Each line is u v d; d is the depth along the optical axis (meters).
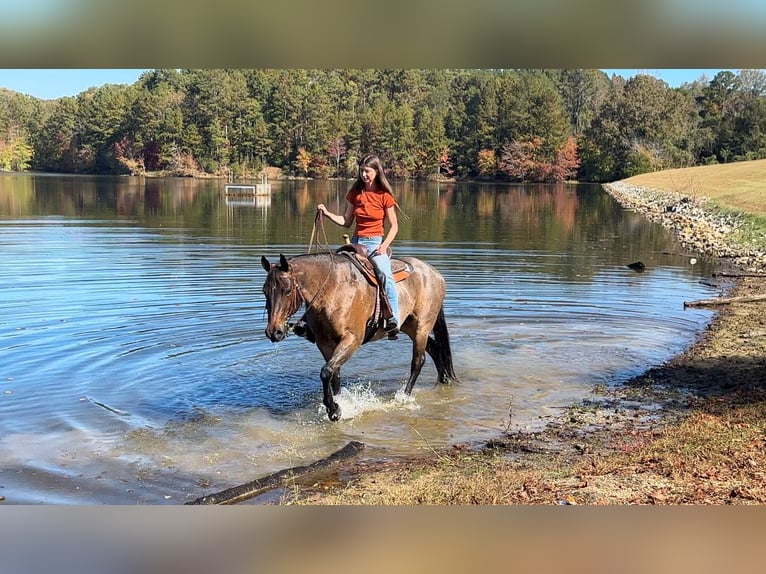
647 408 7.98
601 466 6.04
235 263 17.66
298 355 9.97
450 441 7.02
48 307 12.45
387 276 7.73
